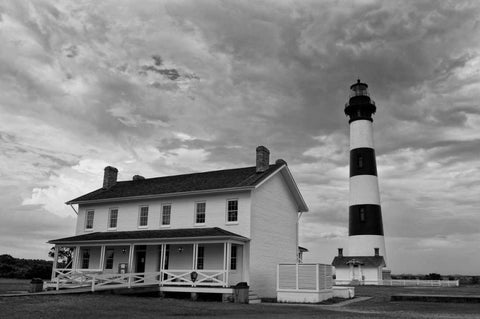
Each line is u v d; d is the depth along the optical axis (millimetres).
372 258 46781
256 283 25609
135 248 28672
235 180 27406
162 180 32344
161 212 29047
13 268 46406
